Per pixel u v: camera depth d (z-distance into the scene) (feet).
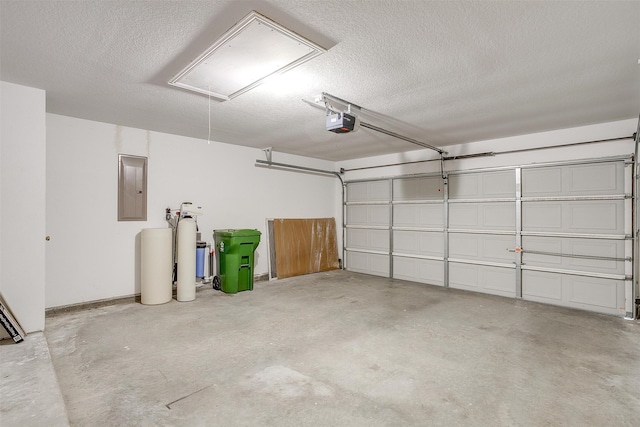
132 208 14.47
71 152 12.90
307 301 14.73
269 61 7.77
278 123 13.69
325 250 22.86
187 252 14.65
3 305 8.89
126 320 11.89
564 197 14.43
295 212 21.52
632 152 12.92
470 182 17.33
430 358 8.97
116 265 14.07
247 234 16.46
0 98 9.28
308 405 6.77
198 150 16.78
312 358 8.94
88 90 10.02
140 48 7.53
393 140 16.90
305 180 22.15
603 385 7.60
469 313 13.10
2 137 9.30
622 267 13.10
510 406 6.78
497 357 9.05
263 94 10.27
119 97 10.62
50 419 5.66
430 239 18.84
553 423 6.23
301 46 7.07
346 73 8.75
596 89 9.90
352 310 13.38
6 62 8.17
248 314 12.75
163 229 14.19
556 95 10.41
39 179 9.82
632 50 7.54
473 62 8.16
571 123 13.57
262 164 19.65
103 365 8.41
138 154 14.67
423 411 6.59
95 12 6.10
